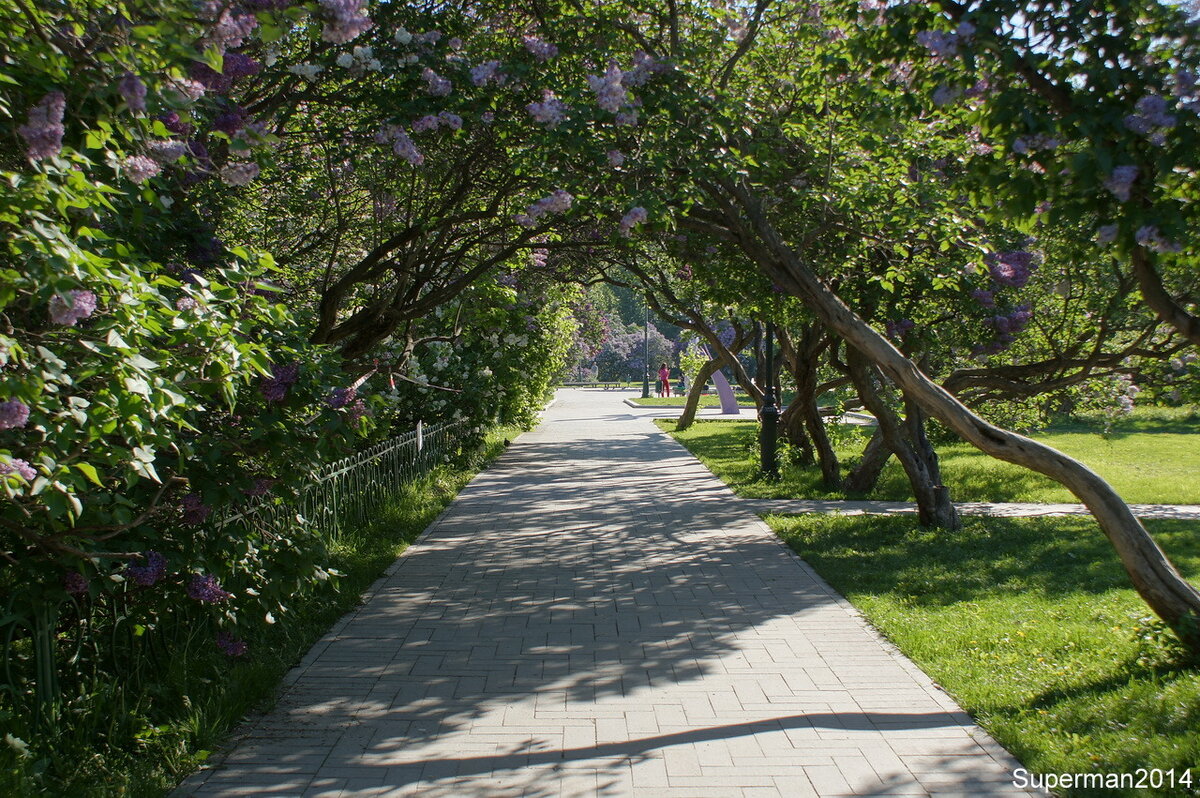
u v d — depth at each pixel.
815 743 4.42
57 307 2.85
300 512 7.66
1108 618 6.53
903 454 10.60
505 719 4.74
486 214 8.04
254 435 4.65
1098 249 4.83
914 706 4.91
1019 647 5.85
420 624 6.52
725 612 6.88
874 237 8.00
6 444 3.25
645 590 7.57
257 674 5.18
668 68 6.36
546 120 6.10
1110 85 4.11
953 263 8.75
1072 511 12.05
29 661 4.32
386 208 8.93
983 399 12.24
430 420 15.47
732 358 19.09
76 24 3.49
